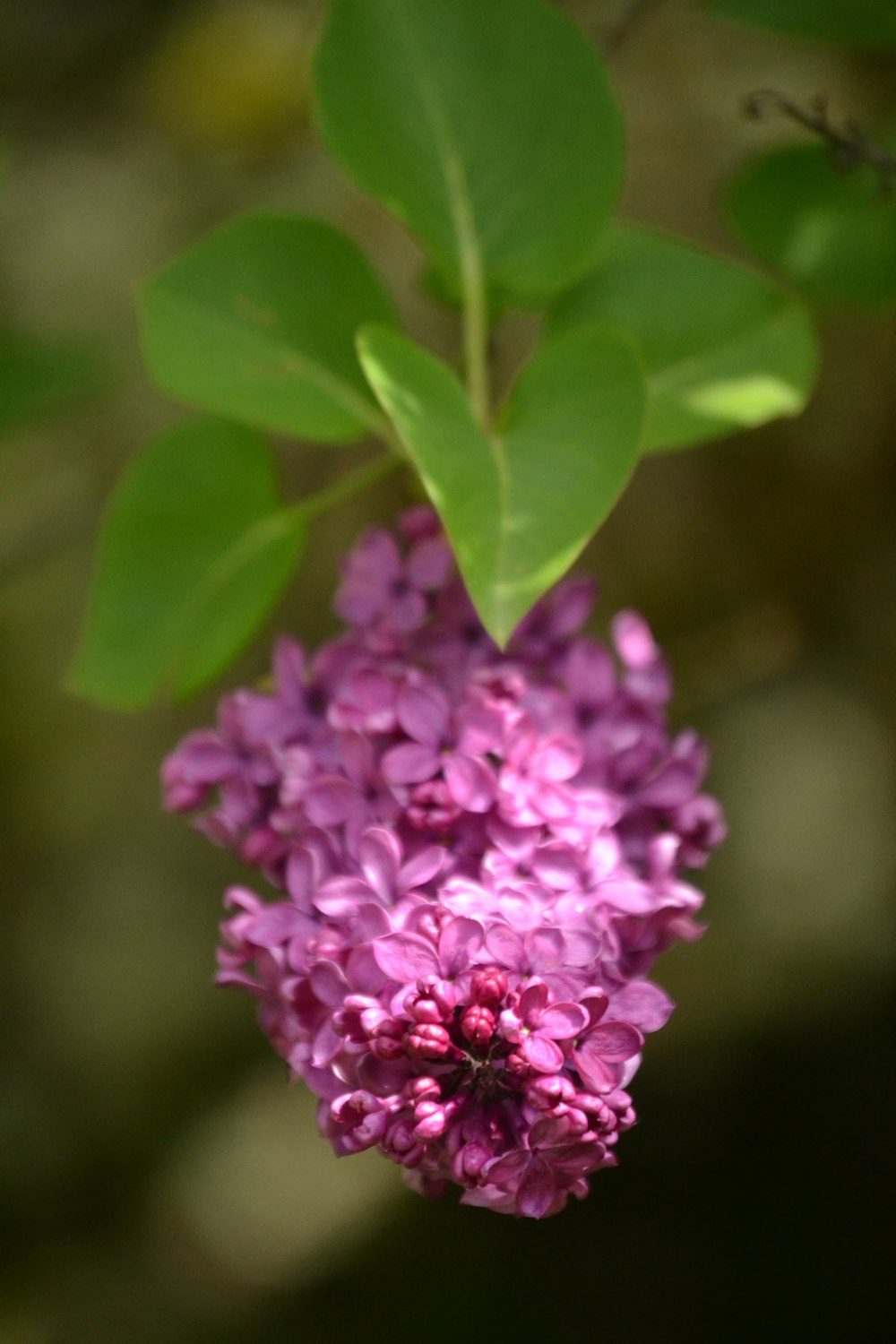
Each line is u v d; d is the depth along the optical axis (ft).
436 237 2.78
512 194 2.78
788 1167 3.74
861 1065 3.72
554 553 2.62
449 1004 2.56
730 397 2.80
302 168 3.58
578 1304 3.72
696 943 3.80
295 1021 2.61
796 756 3.77
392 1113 2.57
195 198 3.65
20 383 3.11
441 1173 2.59
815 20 2.92
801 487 3.59
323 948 2.60
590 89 2.77
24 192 3.66
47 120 3.69
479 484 2.64
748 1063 3.76
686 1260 3.71
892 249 2.90
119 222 3.67
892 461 3.56
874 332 3.52
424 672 2.71
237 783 2.69
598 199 2.77
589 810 2.64
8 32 3.67
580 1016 2.56
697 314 2.81
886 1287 3.59
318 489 3.54
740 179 2.92
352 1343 3.77
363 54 2.77
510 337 3.37
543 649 2.72
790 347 2.81
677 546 3.61
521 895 2.60
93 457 3.67
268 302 2.79
